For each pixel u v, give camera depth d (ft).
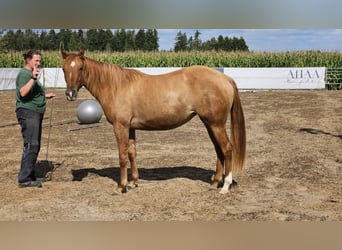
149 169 20.29
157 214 13.67
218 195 15.70
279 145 25.93
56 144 26.99
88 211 14.08
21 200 15.35
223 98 14.93
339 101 48.83
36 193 16.30
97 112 35.17
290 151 23.98
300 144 26.12
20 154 23.86
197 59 79.82
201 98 14.88
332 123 34.88
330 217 13.12
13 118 38.63
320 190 16.37
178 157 22.91
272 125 34.47
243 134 15.69
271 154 23.21
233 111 15.62
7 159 22.57
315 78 63.98
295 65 75.87
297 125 34.19
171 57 80.48
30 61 16.51
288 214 13.48
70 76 14.75
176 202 14.99
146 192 16.26
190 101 15.05
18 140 28.45
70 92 14.70
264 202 14.88
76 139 28.84
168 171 19.83
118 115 15.38
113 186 17.38
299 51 76.74
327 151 23.80
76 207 14.52
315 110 42.52
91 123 35.29
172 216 13.42
